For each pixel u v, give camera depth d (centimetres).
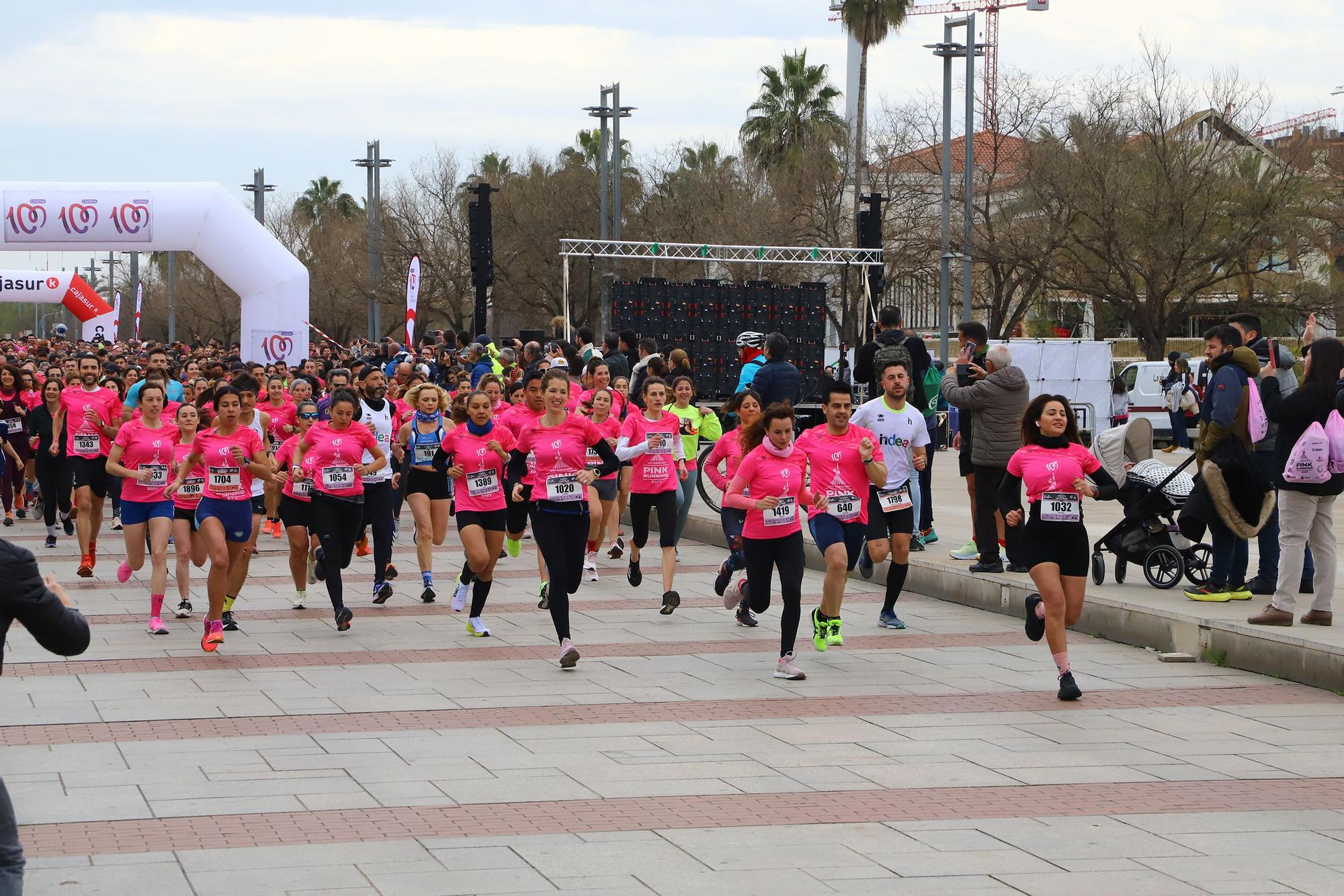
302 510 1490
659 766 902
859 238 3769
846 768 902
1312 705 1095
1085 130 5028
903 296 6675
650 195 7444
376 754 927
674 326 3656
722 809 810
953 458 3472
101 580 1730
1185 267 4934
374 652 1295
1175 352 3791
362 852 722
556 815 794
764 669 1224
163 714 1040
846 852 732
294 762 904
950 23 4081
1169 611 1304
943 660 1269
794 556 1187
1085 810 814
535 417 1570
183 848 727
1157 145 4919
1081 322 6219
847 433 1292
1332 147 5384
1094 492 1096
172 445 1401
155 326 14525
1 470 2264
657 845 739
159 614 1381
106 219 3619
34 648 1301
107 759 909
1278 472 1233
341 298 9231
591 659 1266
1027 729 1012
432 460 1558
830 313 6059
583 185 7644
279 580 1750
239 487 1292
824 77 7325
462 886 672
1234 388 1294
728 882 682
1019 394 1522
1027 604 1134
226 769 887
